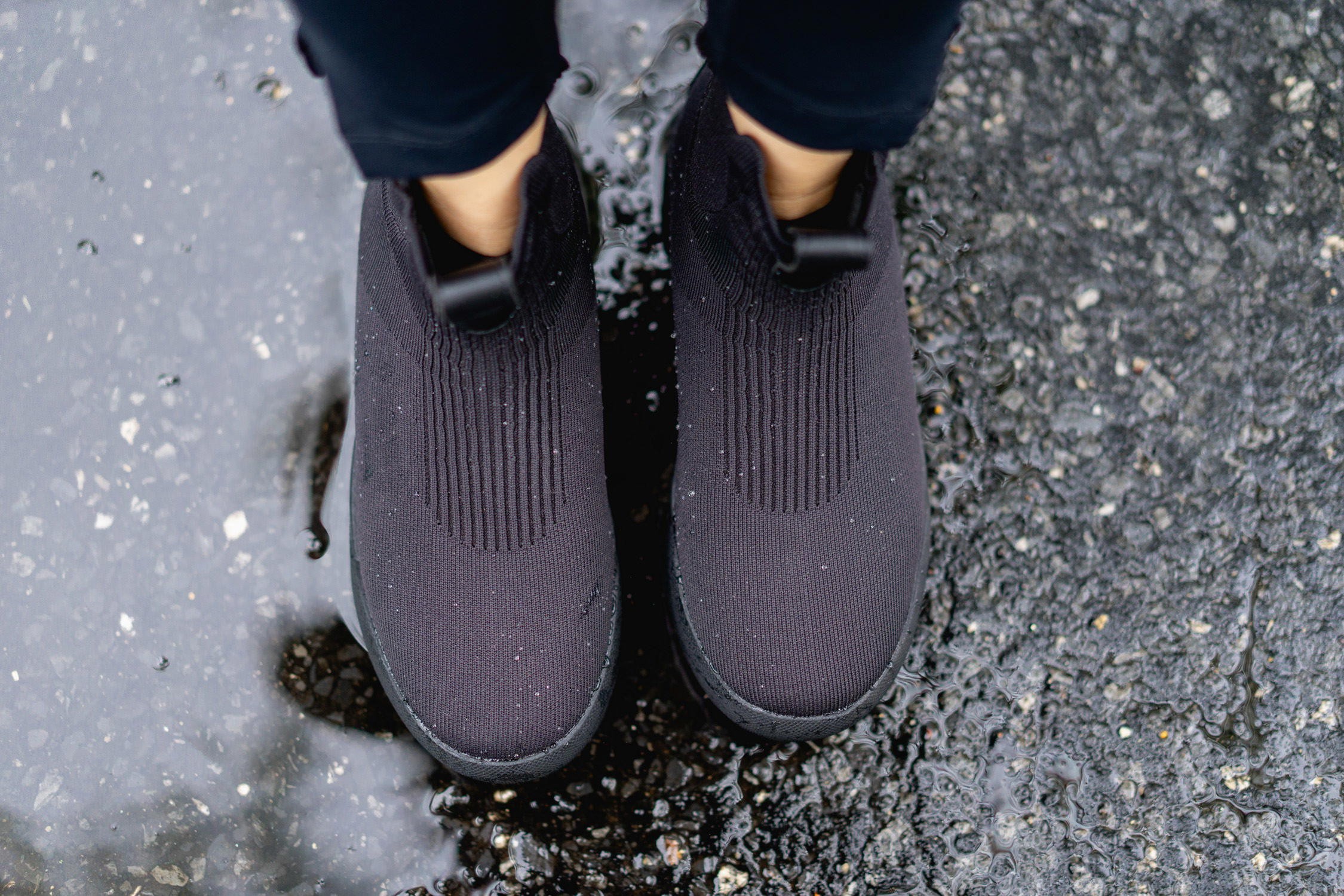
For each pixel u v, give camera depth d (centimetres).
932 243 92
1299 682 88
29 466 89
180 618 88
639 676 87
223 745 87
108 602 88
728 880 86
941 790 86
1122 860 86
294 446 90
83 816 87
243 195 92
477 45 70
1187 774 87
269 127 93
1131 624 88
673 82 93
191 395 90
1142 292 92
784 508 82
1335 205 93
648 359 90
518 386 79
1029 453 90
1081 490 90
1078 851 86
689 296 82
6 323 91
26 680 88
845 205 78
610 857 86
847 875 86
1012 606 88
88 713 87
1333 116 93
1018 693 88
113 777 87
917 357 91
